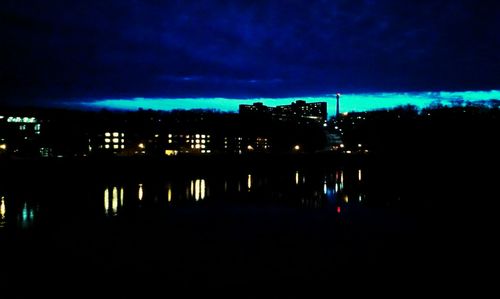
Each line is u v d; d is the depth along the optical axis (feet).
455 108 402.11
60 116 533.55
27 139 468.34
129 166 344.08
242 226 130.21
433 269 82.94
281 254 96.17
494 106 383.24
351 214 148.05
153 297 71.20
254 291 73.20
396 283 75.61
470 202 163.94
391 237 111.04
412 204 166.40
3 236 117.80
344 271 83.10
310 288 74.02
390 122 539.29
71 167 295.69
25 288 75.97
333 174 353.31
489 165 265.75
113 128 565.53
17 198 201.05
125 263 90.99
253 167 427.74
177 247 104.17
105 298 71.31
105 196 209.87
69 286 77.10
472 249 97.14
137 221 140.46
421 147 395.55
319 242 107.14
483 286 73.05
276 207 169.07
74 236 117.80
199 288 75.20
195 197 204.64
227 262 90.68
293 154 516.32
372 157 497.05
